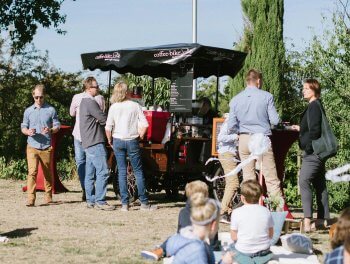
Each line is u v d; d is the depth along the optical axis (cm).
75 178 1781
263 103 959
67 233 914
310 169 946
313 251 832
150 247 829
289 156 1448
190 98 1259
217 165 1187
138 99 1312
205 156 1247
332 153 940
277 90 1675
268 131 962
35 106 1191
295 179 1433
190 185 642
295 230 974
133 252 798
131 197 1237
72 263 733
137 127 1126
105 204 1148
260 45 1689
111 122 1127
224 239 859
